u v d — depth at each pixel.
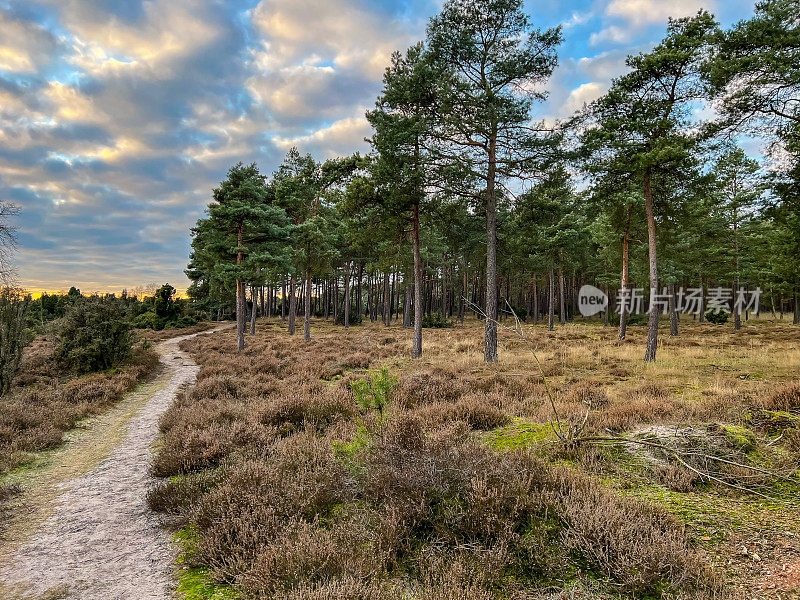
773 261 32.78
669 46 15.98
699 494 3.97
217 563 3.37
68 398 11.34
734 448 4.81
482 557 2.92
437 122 16.97
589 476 4.29
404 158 17.45
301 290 60.69
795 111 14.27
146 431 9.05
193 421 7.84
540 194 18.30
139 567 3.64
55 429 8.31
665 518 3.27
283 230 26.53
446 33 16.39
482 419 6.80
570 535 3.10
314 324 52.62
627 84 16.55
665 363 15.47
